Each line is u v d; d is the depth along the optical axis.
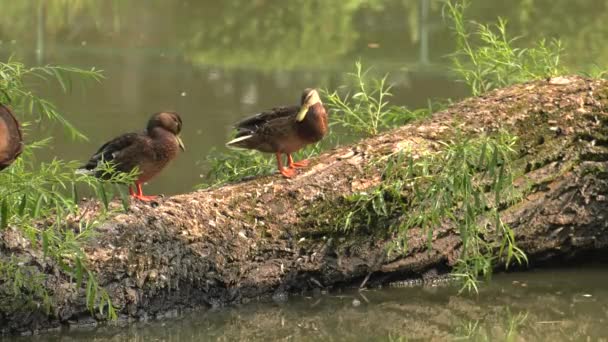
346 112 13.91
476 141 11.63
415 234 11.77
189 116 18.95
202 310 11.13
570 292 11.86
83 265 10.12
